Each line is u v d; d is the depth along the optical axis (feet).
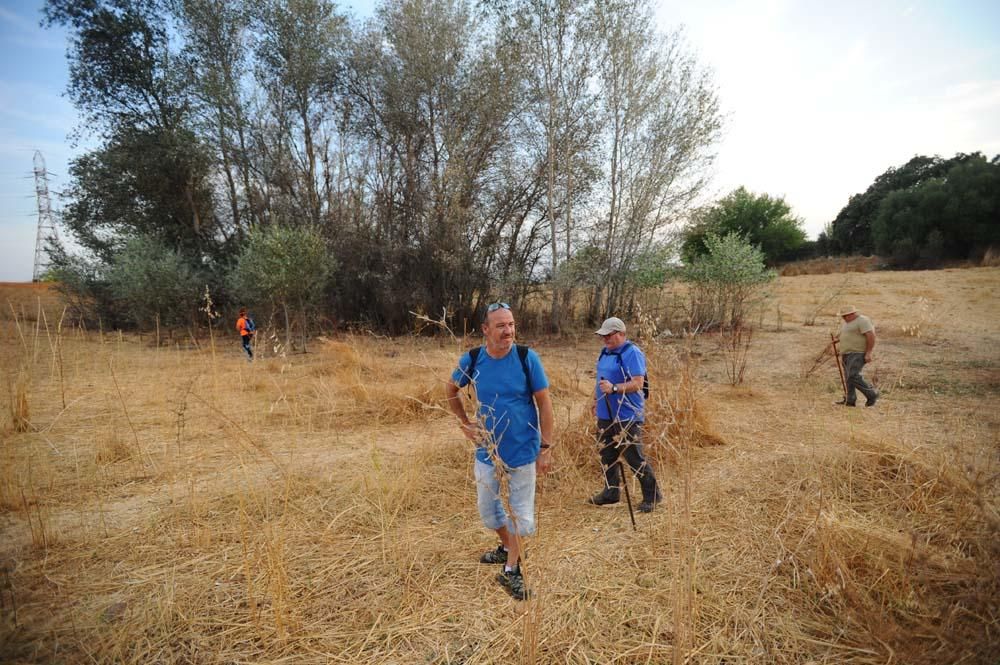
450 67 64.80
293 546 11.90
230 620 9.34
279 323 56.54
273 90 70.69
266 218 71.87
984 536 10.82
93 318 72.59
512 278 62.80
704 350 41.24
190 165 68.95
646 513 13.56
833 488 14.33
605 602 9.73
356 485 15.43
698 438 18.70
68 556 11.45
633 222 60.70
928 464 14.40
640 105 57.98
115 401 26.16
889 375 30.25
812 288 84.17
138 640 8.75
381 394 26.23
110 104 70.33
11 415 21.30
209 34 67.92
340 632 9.04
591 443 16.94
